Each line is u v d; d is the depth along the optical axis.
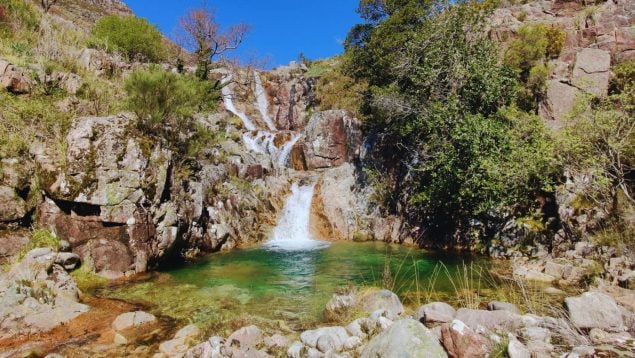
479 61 13.59
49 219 9.27
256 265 11.22
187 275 9.95
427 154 14.06
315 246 14.36
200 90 17.41
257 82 28.69
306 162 19.70
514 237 11.81
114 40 21.73
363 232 15.97
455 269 10.43
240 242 14.55
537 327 4.84
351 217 16.41
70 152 9.41
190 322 6.75
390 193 16.30
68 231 9.24
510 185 11.52
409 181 15.69
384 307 6.53
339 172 18.34
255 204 16.08
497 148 11.65
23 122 10.10
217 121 19.36
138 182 9.84
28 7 17.52
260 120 26.39
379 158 17.30
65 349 5.59
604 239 8.73
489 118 12.64
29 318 6.29
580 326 5.04
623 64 13.84
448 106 13.12
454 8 14.48
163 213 10.57
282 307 7.61
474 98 13.45
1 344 5.66
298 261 11.76
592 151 9.47
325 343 5.11
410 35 15.51
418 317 5.50
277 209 16.88
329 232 16.36
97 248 9.20
